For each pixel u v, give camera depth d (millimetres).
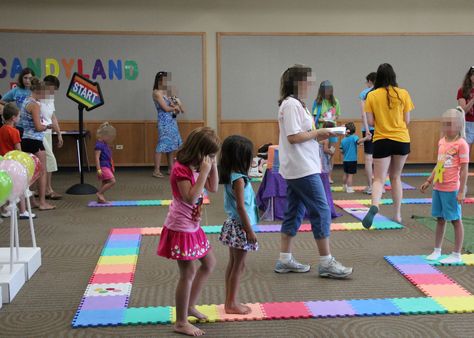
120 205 5793
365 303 3021
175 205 2580
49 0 8156
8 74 8211
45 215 5297
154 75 8477
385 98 4570
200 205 2605
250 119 8719
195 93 8602
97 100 6539
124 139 8555
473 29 8758
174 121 7883
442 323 2785
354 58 8680
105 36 8312
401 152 4656
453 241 4305
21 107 5793
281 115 3342
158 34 8391
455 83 8828
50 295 3182
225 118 8688
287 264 3553
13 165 3219
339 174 8102
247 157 2703
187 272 2590
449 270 3600
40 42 8211
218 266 3705
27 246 4184
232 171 2701
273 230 4637
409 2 8625
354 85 8742
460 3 8680
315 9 8555
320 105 6531
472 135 6574
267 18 8523
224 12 8469
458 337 2627
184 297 2607
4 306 3012
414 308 2943
